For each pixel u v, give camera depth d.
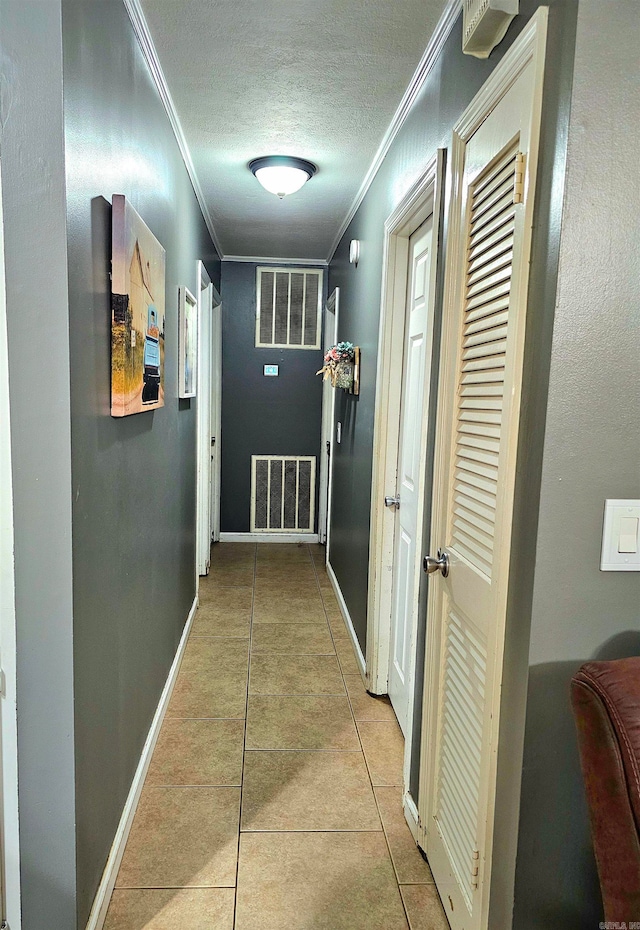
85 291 1.32
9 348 1.21
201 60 2.03
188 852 1.81
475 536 1.45
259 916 1.60
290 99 2.30
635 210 1.08
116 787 1.72
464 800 1.47
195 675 2.94
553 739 1.19
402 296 2.56
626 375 1.12
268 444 5.46
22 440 1.23
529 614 1.17
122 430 1.69
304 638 3.42
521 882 1.23
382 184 2.75
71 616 1.28
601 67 1.04
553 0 1.10
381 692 2.78
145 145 1.95
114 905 1.62
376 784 2.16
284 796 2.08
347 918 1.61
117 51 1.57
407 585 2.43
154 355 2.01
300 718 2.58
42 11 1.13
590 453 1.13
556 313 1.09
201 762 2.26
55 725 1.30
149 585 2.17
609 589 1.17
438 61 1.86
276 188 3.05
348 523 3.68
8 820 1.32
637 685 0.99
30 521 1.25
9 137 1.16
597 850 1.01
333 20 1.77
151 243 1.90
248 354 5.35
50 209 1.18
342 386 3.49
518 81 1.21
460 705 1.53
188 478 3.34
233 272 5.24
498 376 1.31
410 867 1.79
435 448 1.75
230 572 4.62
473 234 1.47
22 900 1.35
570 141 1.05
